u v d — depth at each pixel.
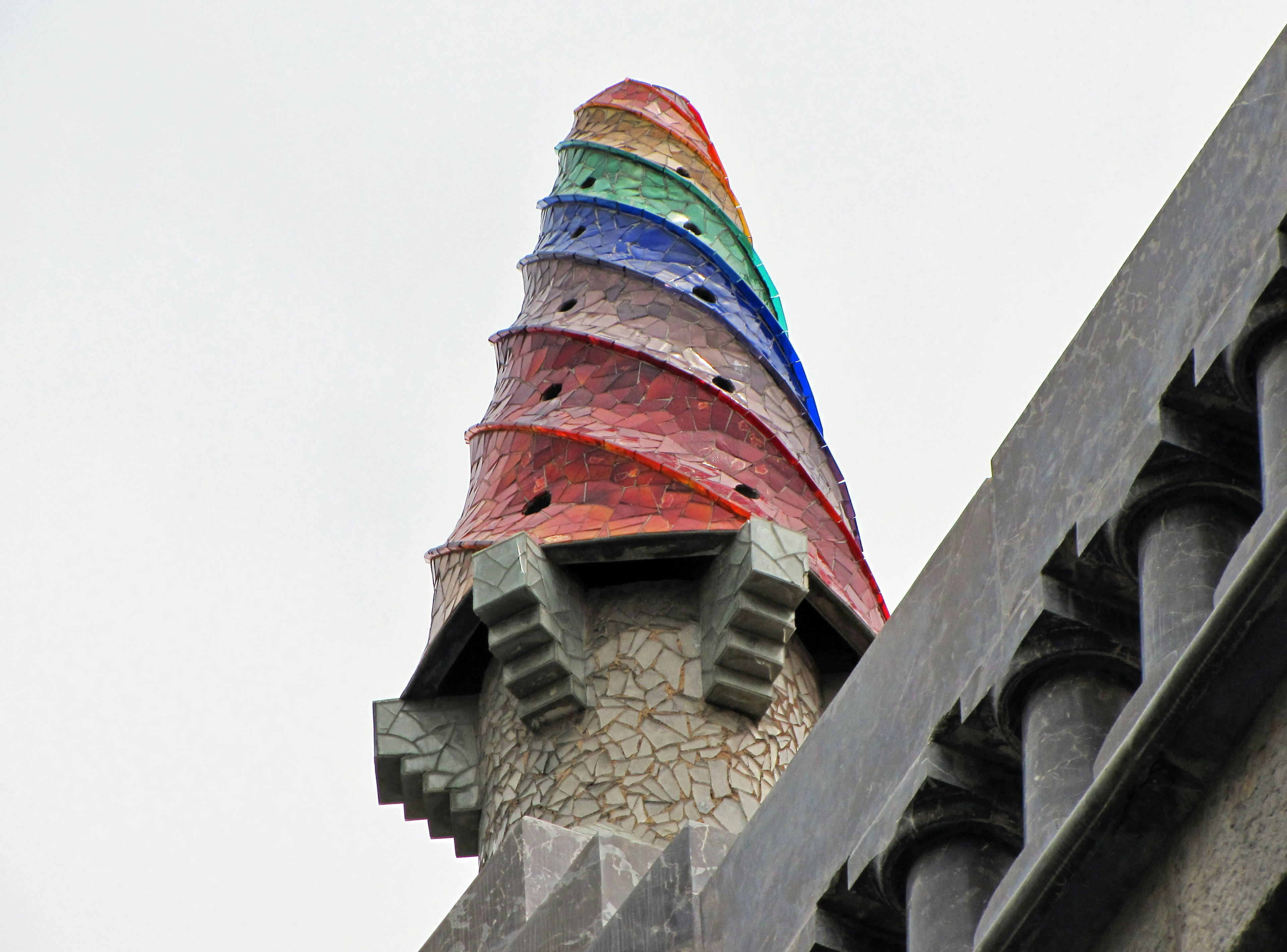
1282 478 9.23
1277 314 9.70
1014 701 10.60
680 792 17.98
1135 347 10.52
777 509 19.48
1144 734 8.95
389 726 19.41
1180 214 10.48
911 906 10.67
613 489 19.28
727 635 18.48
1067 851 9.21
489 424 20.45
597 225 21.98
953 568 11.38
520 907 15.27
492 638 18.61
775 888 11.88
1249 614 8.70
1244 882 8.58
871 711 11.62
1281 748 8.67
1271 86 10.07
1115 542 10.27
